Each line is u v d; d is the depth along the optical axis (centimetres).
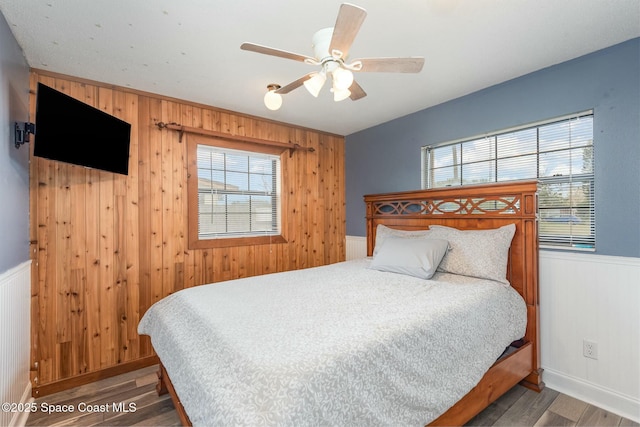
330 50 142
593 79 210
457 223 279
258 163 351
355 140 409
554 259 226
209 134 304
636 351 191
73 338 238
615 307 200
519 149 253
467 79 251
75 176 240
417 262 242
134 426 190
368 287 216
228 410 100
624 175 197
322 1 159
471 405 170
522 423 186
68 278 236
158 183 279
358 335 137
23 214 204
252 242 337
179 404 160
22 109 202
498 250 231
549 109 231
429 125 316
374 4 160
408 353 142
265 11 167
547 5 162
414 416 135
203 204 311
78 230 241
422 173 324
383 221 348
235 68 231
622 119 198
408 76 246
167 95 281
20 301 194
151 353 272
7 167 173
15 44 188
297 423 98
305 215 383
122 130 246
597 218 208
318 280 239
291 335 137
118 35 188
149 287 273
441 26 179
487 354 181
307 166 387
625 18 173
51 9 162
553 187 234
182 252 291
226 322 154
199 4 160
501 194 246
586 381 211
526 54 212
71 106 197
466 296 193
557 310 225
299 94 281
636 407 190
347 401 114
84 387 236
